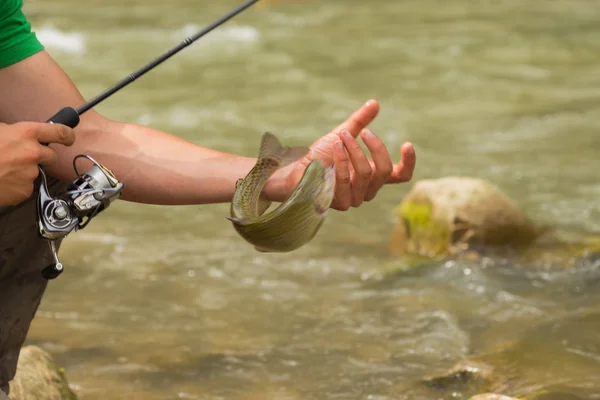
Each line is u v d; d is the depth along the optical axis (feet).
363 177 16.38
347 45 101.50
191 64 91.91
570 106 72.64
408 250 41.11
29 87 17.25
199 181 17.54
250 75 86.28
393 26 113.70
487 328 31.83
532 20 116.78
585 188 50.65
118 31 110.52
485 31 109.40
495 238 40.06
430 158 58.18
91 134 17.74
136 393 27.40
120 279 37.83
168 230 44.60
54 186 18.30
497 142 61.93
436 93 78.18
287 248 14.66
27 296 19.36
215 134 65.36
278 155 16.39
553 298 34.76
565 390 25.82
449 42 102.53
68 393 25.45
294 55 96.02
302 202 14.25
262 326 32.83
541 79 83.66
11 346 19.70
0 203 15.72
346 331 32.17
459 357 29.48
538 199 48.75
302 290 36.58
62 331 32.27
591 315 32.30
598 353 28.63
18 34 17.19
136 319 33.53
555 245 40.47
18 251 18.81
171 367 29.27
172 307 34.81
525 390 26.13
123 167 17.61
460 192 41.09
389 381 27.89
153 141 17.97
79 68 90.53
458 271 38.04
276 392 27.43
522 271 37.88
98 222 45.55
